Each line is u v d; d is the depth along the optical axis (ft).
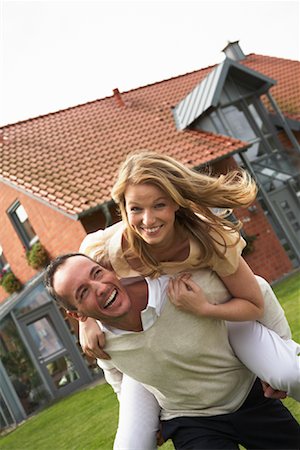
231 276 10.22
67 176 55.77
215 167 60.13
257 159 63.16
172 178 9.50
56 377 51.88
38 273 56.54
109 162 57.82
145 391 11.39
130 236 9.75
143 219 9.39
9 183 56.90
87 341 10.52
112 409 30.27
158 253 9.91
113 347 10.37
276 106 65.98
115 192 9.65
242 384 10.93
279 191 62.34
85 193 52.13
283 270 58.44
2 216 60.03
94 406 34.27
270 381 10.61
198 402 10.70
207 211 9.93
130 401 11.37
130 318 9.93
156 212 9.39
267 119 65.16
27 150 61.82
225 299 10.43
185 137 62.13
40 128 66.49
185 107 65.62
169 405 10.96
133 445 10.96
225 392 10.73
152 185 9.36
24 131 65.92
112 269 10.21
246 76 63.98
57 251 54.44
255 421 11.00
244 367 10.95
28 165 58.85
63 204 51.13
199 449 10.52
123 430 11.17
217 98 60.95
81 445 25.12
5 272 61.16
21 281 59.67
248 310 10.32
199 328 10.09
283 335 11.38
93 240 10.50
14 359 50.67
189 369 10.31
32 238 58.03
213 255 9.93
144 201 9.34
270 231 58.70
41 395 50.72
